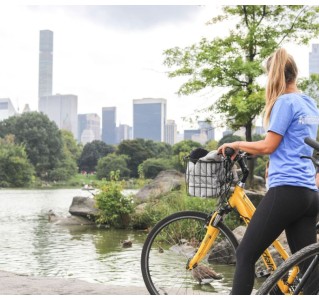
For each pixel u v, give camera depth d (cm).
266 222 319
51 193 5316
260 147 329
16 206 2742
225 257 416
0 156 9006
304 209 320
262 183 1934
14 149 9381
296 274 309
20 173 9181
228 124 1995
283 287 310
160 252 389
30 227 1562
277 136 323
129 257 958
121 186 1620
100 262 901
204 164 358
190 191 364
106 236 1332
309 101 335
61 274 788
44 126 11250
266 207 320
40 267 855
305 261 263
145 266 390
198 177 360
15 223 1688
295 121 323
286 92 336
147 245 391
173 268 388
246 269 321
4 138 10675
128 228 1548
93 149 13212
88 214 1659
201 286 403
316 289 265
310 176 323
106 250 1059
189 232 387
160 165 9256
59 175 10756
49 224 1661
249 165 1788
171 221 387
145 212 1539
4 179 9044
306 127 324
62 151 11444
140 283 713
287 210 316
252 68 1794
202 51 1880
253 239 321
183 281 388
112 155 10688
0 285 469
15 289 456
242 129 2016
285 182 317
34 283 477
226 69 1866
